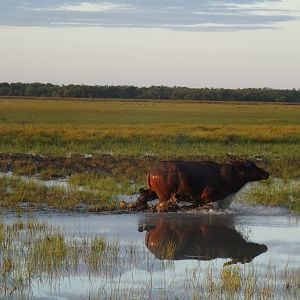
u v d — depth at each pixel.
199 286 13.09
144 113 93.88
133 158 35.72
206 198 21.70
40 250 15.34
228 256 15.84
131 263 14.83
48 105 118.31
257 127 57.69
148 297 12.38
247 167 22.08
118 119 75.00
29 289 12.74
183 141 45.47
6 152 38.09
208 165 22.06
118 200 23.25
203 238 17.77
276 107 138.00
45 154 37.47
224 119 79.81
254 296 12.43
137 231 18.44
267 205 22.95
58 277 13.56
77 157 35.78
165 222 19.81
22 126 54.81
